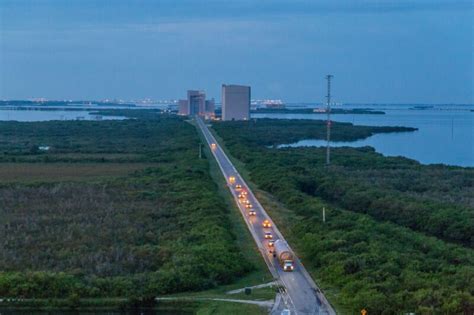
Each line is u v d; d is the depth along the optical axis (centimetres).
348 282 11444
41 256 13275
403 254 12900
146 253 13350
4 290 11244
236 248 14112
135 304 10919
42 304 10981
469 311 9706
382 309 9962
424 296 10125
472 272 11444
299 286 11838
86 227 15975
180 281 11588
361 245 13525
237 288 11769
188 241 14500
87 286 11356
